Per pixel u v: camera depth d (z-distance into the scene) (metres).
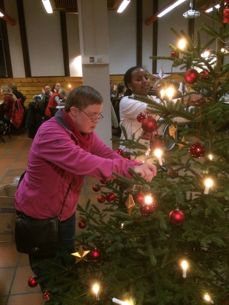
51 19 9.11
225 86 1.10
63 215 1.50
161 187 1.16
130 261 1.38
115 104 5.96
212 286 1.30
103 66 4.30
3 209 2.62
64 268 1.52
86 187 3.44
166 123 1.19
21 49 9.21
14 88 7.64
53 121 1.35
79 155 1.23
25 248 1.49
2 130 6.93
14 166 4.92
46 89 7.68
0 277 2.25
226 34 1.04
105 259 1.52
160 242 1.30
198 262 1.30
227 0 1.02
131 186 1.29
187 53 1.09
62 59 9.45
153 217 1.21
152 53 9.61
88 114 1.30
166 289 1.25
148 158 1.28
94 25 4.14
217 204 1.12
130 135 1.74
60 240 1.55
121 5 6.81
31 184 1.42
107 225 1.51
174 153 1.18
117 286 1.29
